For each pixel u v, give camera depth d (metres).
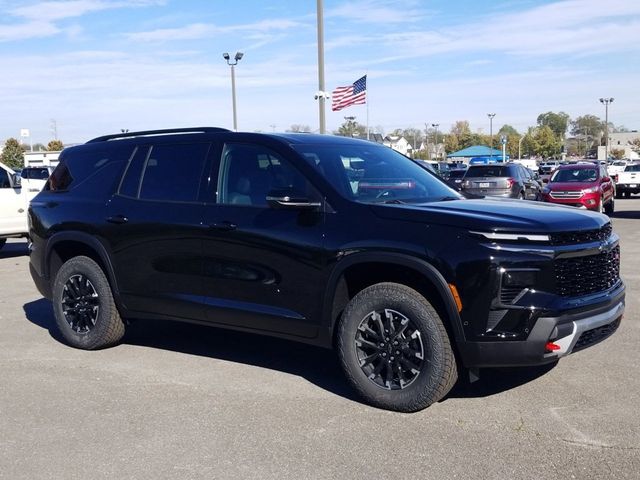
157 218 5.73
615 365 5.53
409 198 5.19
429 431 4.30
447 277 4.31
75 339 6.39
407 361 4.56
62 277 6.41
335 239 4.76
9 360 6.07
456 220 4.39
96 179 6.37
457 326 4.32
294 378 5.45
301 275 4.94
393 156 6.01
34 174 27.28
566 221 4.46
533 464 3.81
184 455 4.04
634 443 4.05
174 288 5.70
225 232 5.29
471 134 112.44
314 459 3.95
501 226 4.26
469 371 4.51
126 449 4.14
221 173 5.52
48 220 6.54
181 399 4.99
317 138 5.66
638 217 20.12
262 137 5.41
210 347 6.44
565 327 4.26
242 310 5.28
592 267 4.55
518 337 4.23
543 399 4.81
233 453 4.05
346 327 4.75
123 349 6.41
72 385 5.35
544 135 111.56
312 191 4.99
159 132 6.21
